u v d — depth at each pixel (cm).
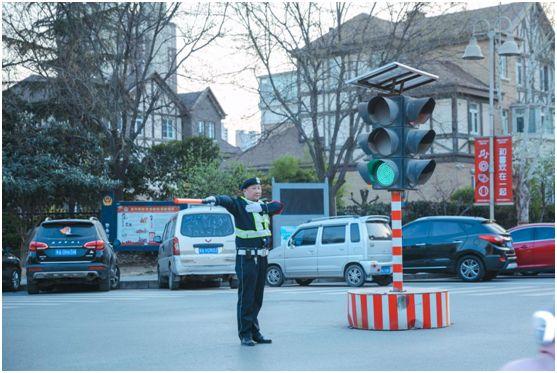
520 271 2756
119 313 1609
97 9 3341
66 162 3506
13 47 3247
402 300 1253
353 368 920
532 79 4056
